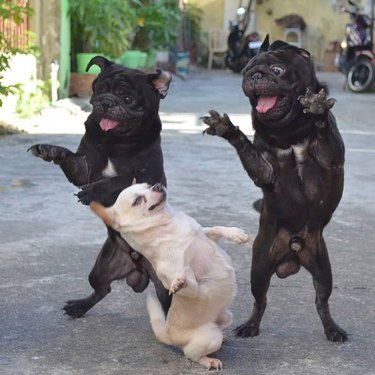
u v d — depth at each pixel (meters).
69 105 13.41
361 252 6.02
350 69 19.88
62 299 4.84
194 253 3.79
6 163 8.98
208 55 29.92
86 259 5.64
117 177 4.23
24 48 12.88
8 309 4.66
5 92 10.68
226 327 4.06
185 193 7.79
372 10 25.05
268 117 3.89
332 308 4.80
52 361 3.95
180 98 17.00
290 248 4.19
